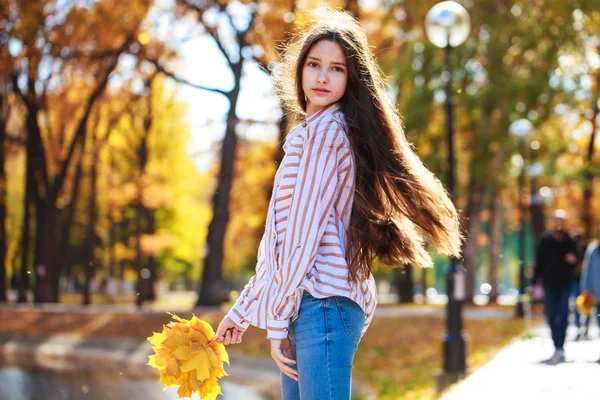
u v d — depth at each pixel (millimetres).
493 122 27984
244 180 40656
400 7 28109
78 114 34719
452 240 3428
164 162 39219
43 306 30719
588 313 12547
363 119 3311
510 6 27750
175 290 91125
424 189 3328
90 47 28781
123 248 44781
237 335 3443
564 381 8453
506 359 11344
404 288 37875
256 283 3414
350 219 3273
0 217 36469
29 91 30422
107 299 46844
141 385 15094
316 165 3170
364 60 3385
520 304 22344
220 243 28094
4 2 25625
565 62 30844
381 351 17578
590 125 35656
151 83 33812
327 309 3154
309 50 3406
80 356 21094
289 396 3412
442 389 12320
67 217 34875
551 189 36406
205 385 3381
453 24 12945
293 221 3139
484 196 36406
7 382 15508
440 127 28906
